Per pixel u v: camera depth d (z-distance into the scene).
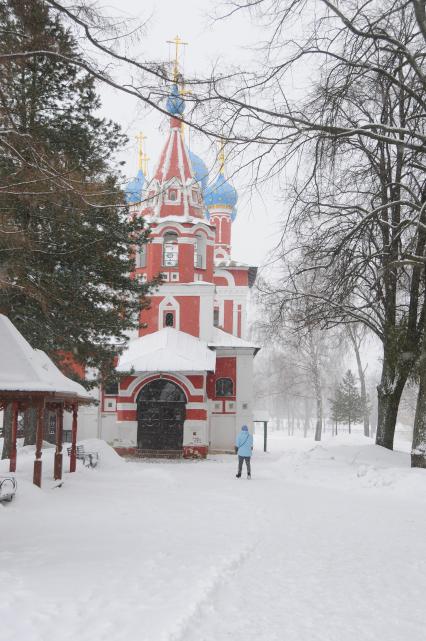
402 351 26.81
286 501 16.64
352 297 26.30
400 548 10.38
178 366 36.59
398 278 24.72
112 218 23.69
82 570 8.00
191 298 40.81
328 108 13.73
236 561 8.80
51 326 25.06
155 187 37.66
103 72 8.79
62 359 26.89
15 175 12.95
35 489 15.60
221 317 50.53
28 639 5.37
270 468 27.27
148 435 37.56
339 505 16.08
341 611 6.64
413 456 21.16
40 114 21.45
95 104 22.62
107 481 20.36
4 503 14.30
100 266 24.92
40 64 19.70
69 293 24.00
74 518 12.80
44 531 11.20
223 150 10.88
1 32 9.73
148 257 41.16
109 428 40.09
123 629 5.65
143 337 40.19
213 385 40.53
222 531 11.53
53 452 24.67
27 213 19.36
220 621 6.12
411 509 15.57
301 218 18.16
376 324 28.41
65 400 19.52
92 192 13.90
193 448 36.50
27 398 16.86
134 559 8.75
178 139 41.78
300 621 6.23
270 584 7.70
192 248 41.25
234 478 23.64
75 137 21.97
